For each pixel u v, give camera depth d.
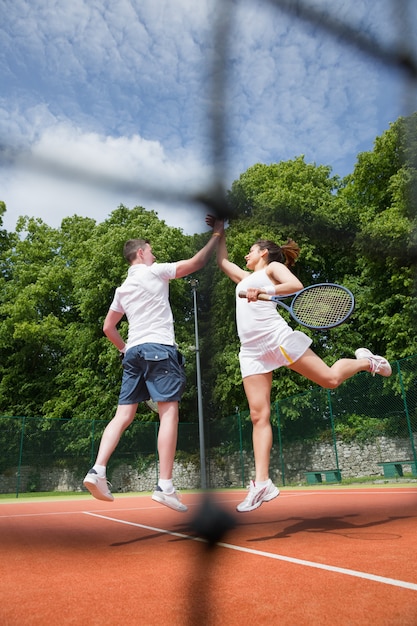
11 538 2.99
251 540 2.47
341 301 3.14
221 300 15.61
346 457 12.83
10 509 7.10
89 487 2.77
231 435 15.73
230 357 16.47
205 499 3.62
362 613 1.28
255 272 3.18
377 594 1.43
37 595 1.56
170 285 15.39
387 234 12.70
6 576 1.85
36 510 6.58
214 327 16.41
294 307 3.12
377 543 2.26
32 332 20.89
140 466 17.52
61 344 21.64
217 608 1.35
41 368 23.38
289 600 1.40
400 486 9.23
